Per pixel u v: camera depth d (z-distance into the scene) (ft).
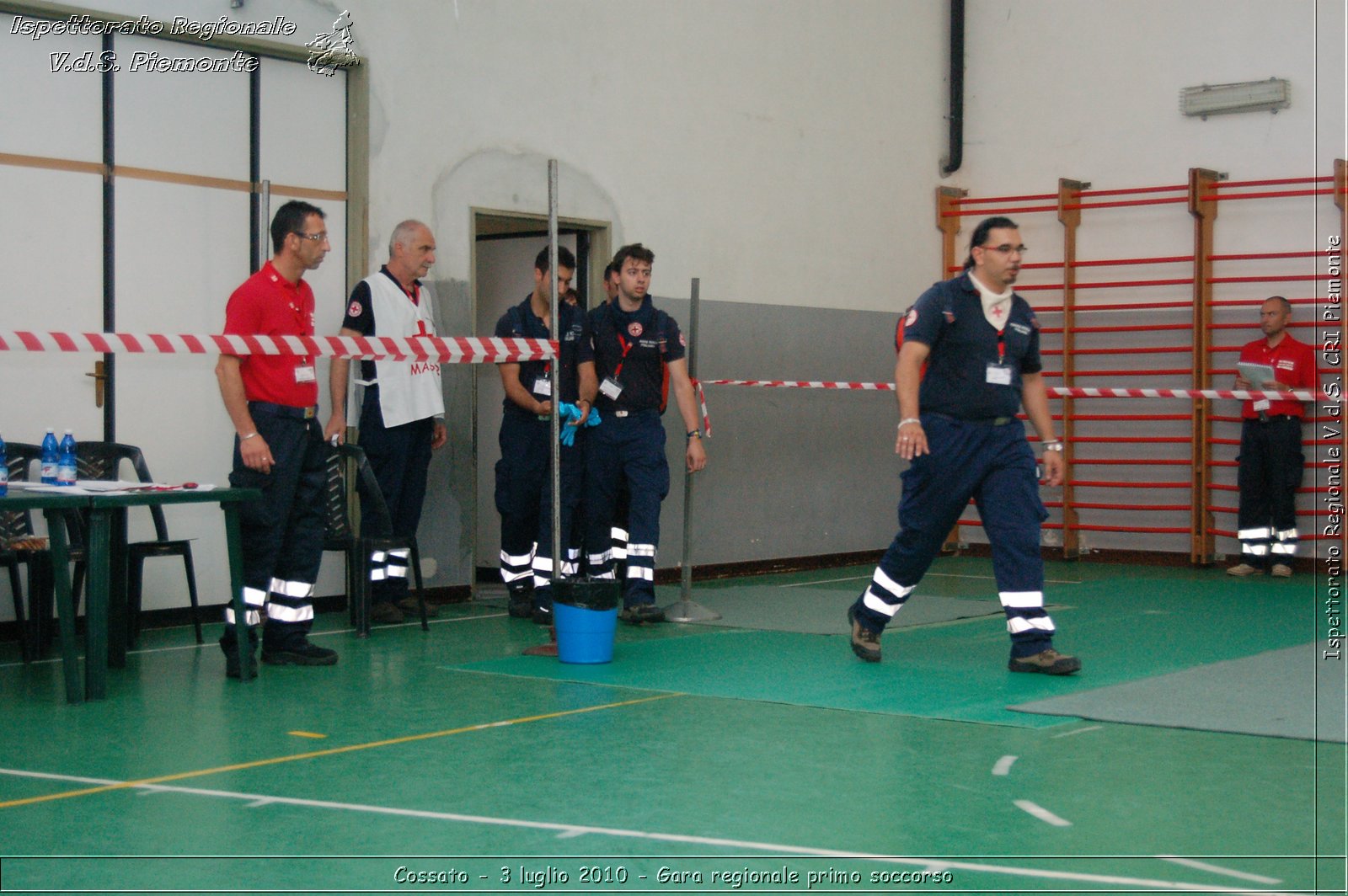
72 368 20.12
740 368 29.68
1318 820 10.18
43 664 17.58
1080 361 33.60
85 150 20.29
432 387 21.53
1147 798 10.81
